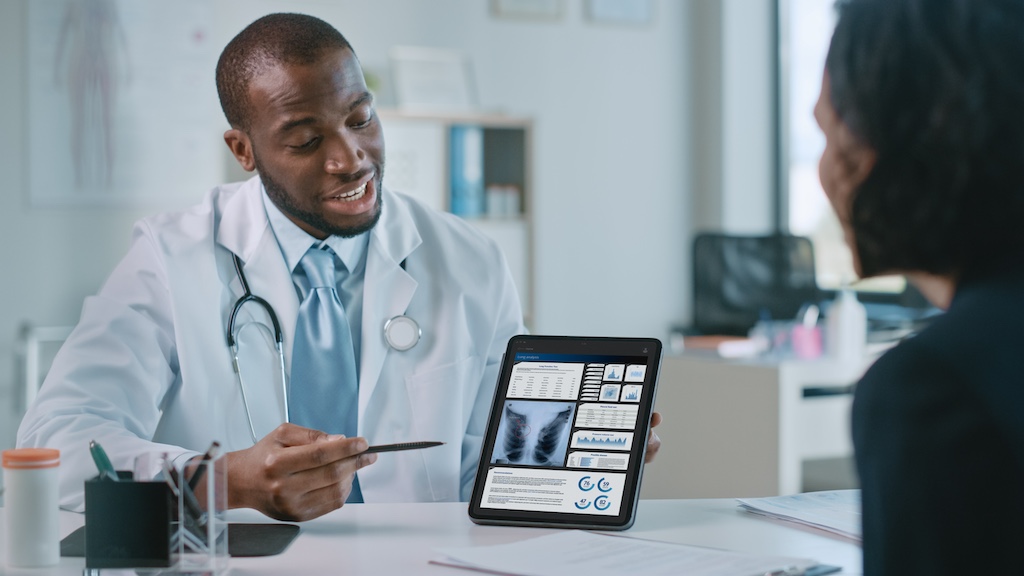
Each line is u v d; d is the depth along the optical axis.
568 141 4.98
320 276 1.61
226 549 1.02
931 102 0.61
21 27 3.99
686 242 5.27
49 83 4.03
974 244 0.64
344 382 1.57
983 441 0.59
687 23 5.24
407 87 4.51
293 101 1.47
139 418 1.50
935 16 0.62
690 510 1.29
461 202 4.46
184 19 4.18
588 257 5.04
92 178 4.09
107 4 4.07
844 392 3.10
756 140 5.23
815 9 5.06
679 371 3.23
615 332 5.11
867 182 0.64
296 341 1.58
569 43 4.96
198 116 4.21
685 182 5.26
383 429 1.58
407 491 1.58
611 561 1.01
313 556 1.08
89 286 4.12
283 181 1.52
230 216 1.65
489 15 4.78
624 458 1.22
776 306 4.21
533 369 1.31
